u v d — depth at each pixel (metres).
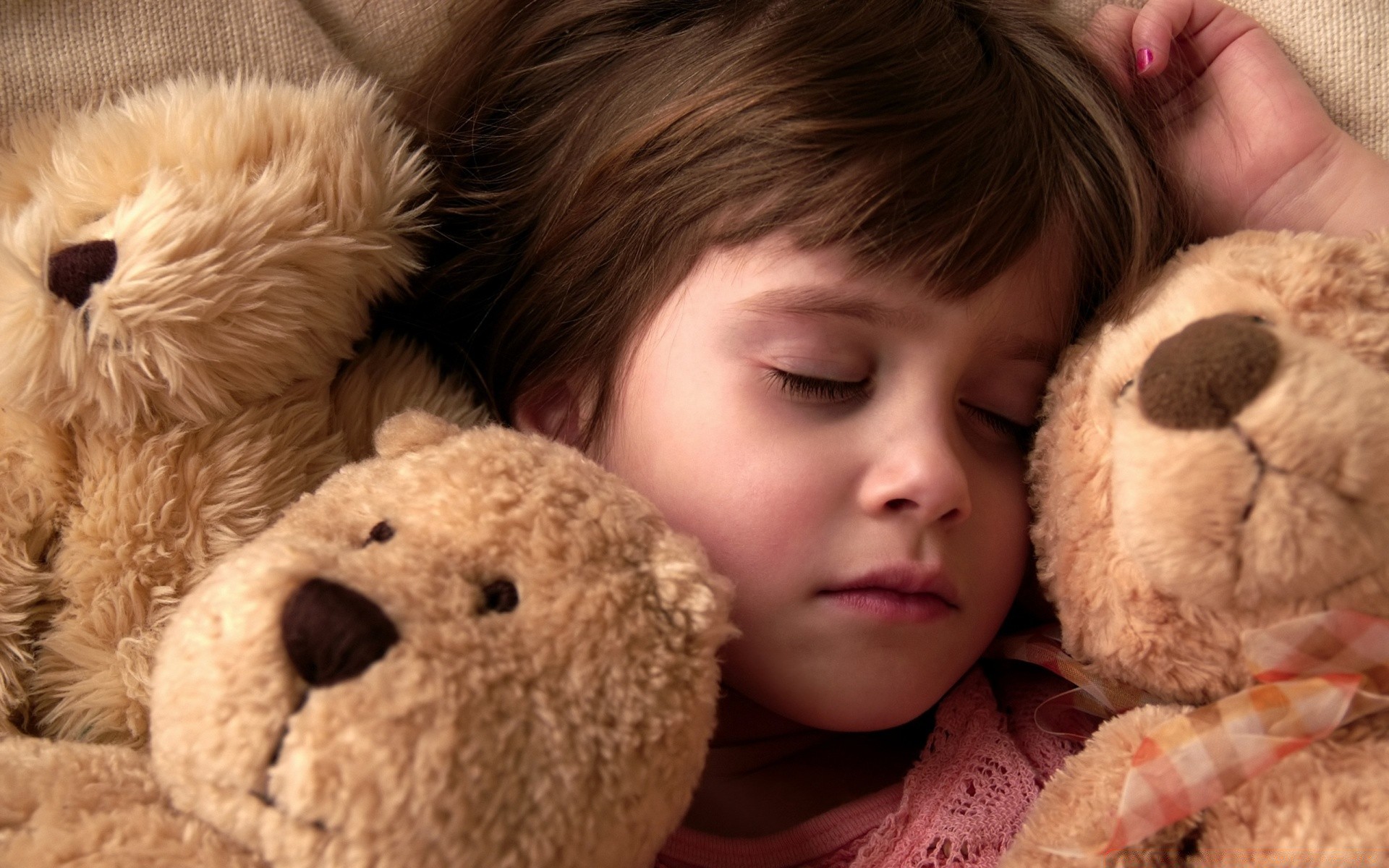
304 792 0.56
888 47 0.70
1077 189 0.71
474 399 0.73
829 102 0.69
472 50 0.77
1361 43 0.76
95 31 0.73
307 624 0.57
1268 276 0.63
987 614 0.69
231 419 0.66
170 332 0.64
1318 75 0.76
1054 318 0.70
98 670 0.64
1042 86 0.72
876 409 0.68
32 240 0.65
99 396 0.64
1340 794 0.60
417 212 0.70
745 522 0.67
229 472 0.66
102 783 0.60
